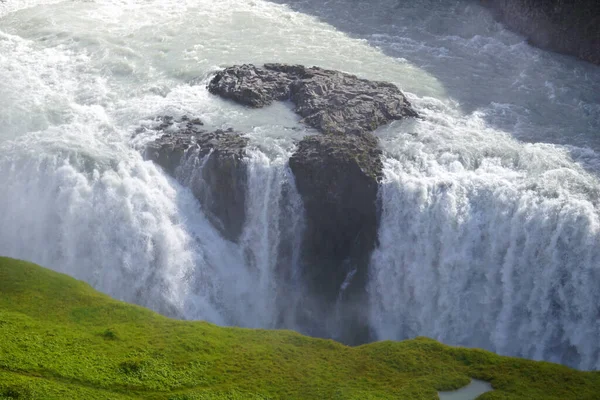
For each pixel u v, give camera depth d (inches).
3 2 4195.4
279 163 2824.8
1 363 2011.6
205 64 3555.6
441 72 3607.3
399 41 3919.8
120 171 2839.6
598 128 3152.1
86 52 3631.9
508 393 2037.4
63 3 4217.5
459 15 4212.6
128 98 3277.6
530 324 2645.2
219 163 2832.2
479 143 2974.9
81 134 2992.1
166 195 2859.3
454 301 2728.8
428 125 3107.8
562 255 2581.2
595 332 2546.8
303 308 2918.3
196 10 4178.2
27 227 2847.0
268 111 3176.7
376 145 2920.8
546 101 3363.7
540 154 2910.9
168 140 2938.0
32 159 2856.8
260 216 2876.5
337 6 4301.2
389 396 2006.6
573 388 2064.5
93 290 2491.4
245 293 2903.5
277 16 4153.5
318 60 3646.7
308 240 2881.4
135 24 3969.0
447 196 2704.2
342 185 2783.0
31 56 3567.9
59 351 2098.9
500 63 3718.0
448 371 2137.1
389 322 2827.3
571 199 2628.0
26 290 2393.0
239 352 2197.3
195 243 2854.3
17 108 3122.5
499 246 2667.3
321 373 2116.1
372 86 3314.5
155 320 2330.2
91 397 1929.1
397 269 2787.9
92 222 2787.9
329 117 3058.6
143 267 2773.1
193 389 2006.6
